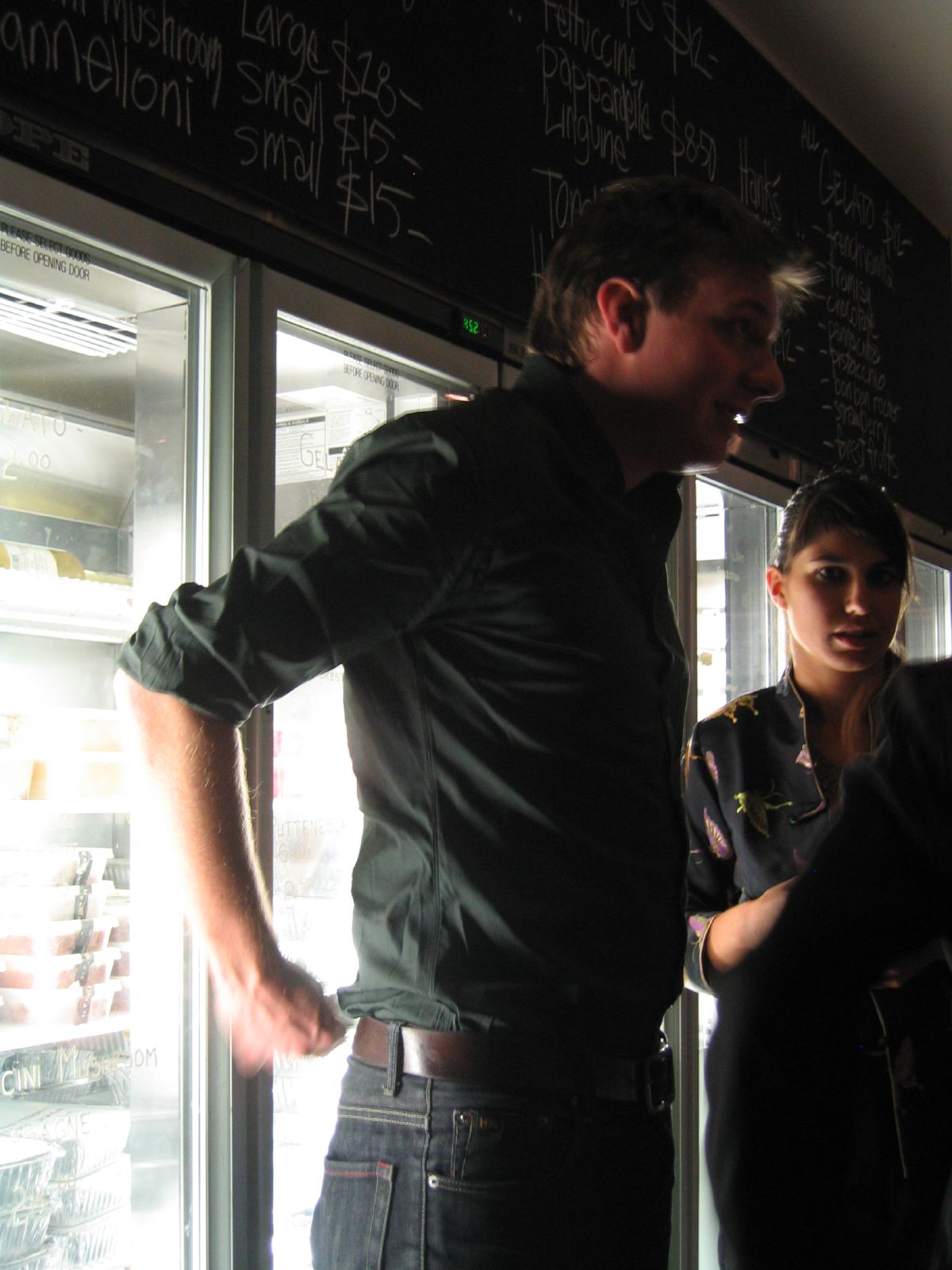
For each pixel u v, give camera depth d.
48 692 1.74
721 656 2.92
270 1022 1.01
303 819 1.87
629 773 1.09
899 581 1.64
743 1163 0.74
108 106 1.39
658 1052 1.13
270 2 1.62
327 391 1.94
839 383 3.38
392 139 1.84
